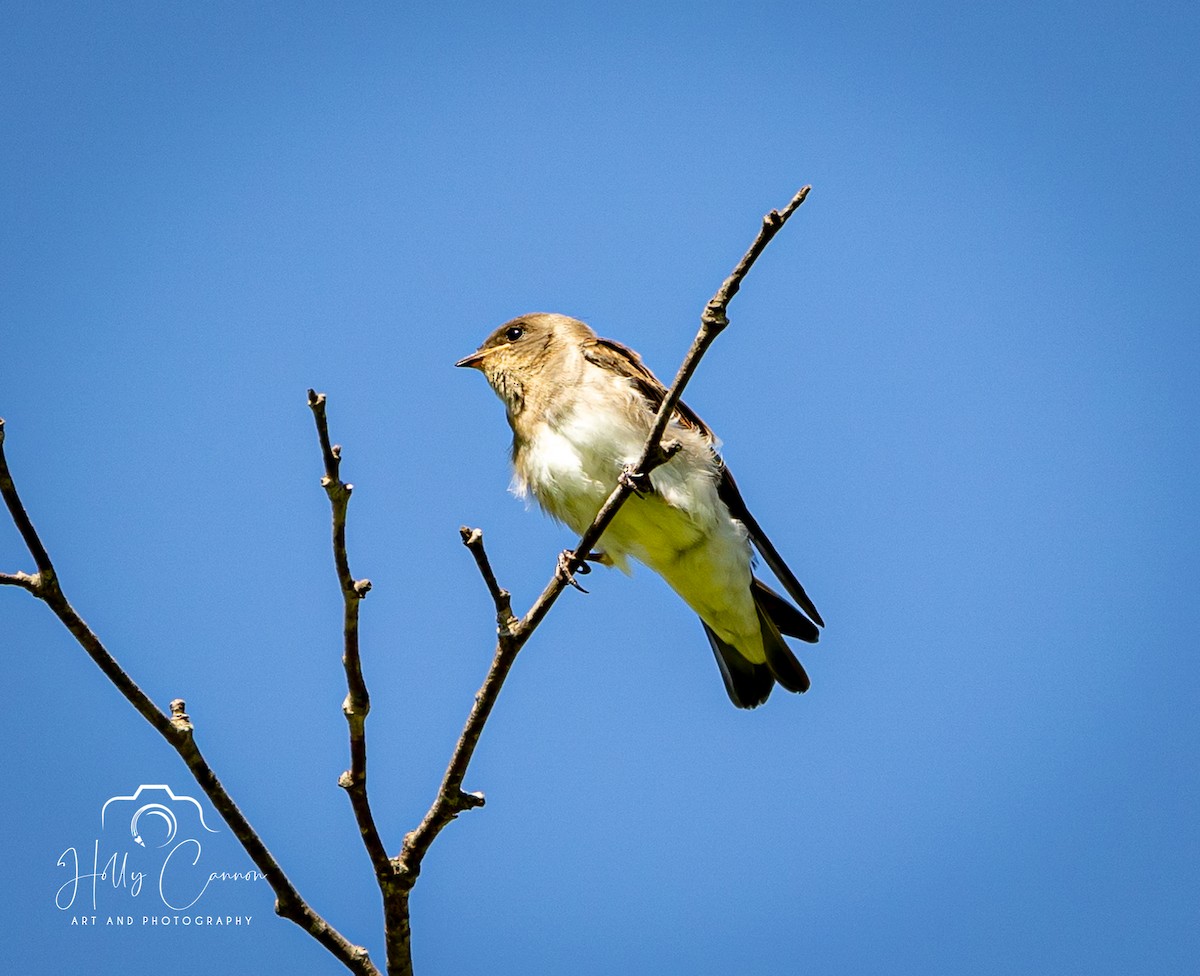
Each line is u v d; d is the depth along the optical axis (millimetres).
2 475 5945
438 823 7266
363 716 6906
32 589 6082
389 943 7223
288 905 6871
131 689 6352
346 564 6609
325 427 6395
